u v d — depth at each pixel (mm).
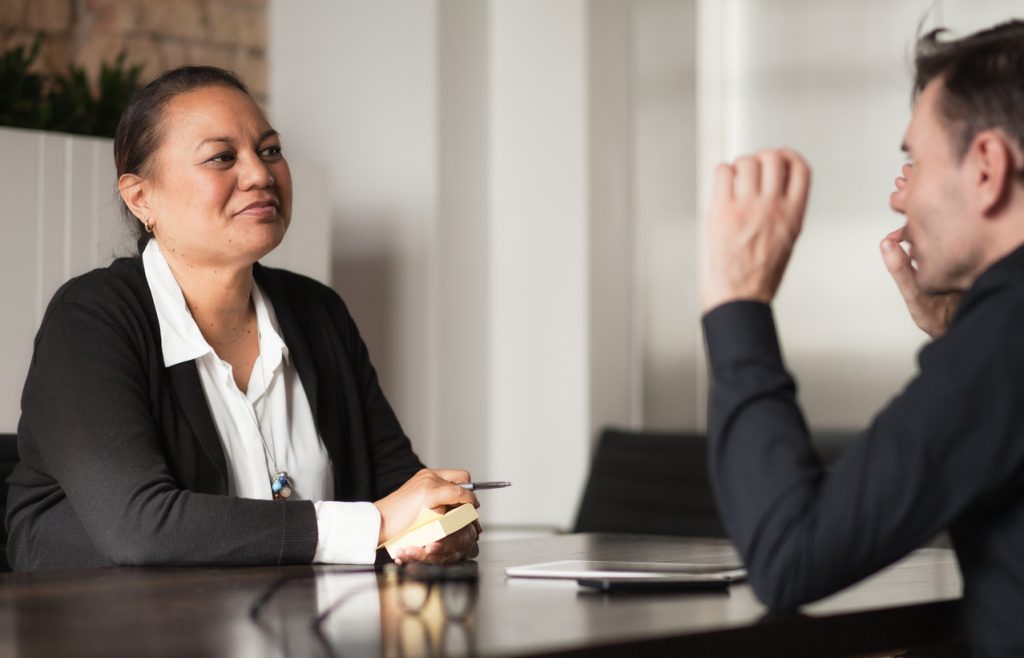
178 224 2141
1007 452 1197
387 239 4352
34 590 1486
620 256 4457
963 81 1302
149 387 2045
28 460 2029
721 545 2230
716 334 1330
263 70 4559
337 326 2455
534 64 4418
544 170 4395
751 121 4406
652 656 1139
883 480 1198
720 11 4441
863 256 4184
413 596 1404
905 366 4113
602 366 4379
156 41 4301
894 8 4125
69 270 3354
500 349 4477
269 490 2162
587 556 1981
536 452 4398
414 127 4309
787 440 1266
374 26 4383
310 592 1448
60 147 3350
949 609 1475
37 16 4133
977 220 1294
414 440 4289
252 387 2219
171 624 1215
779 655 1254
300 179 3799
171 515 1777
